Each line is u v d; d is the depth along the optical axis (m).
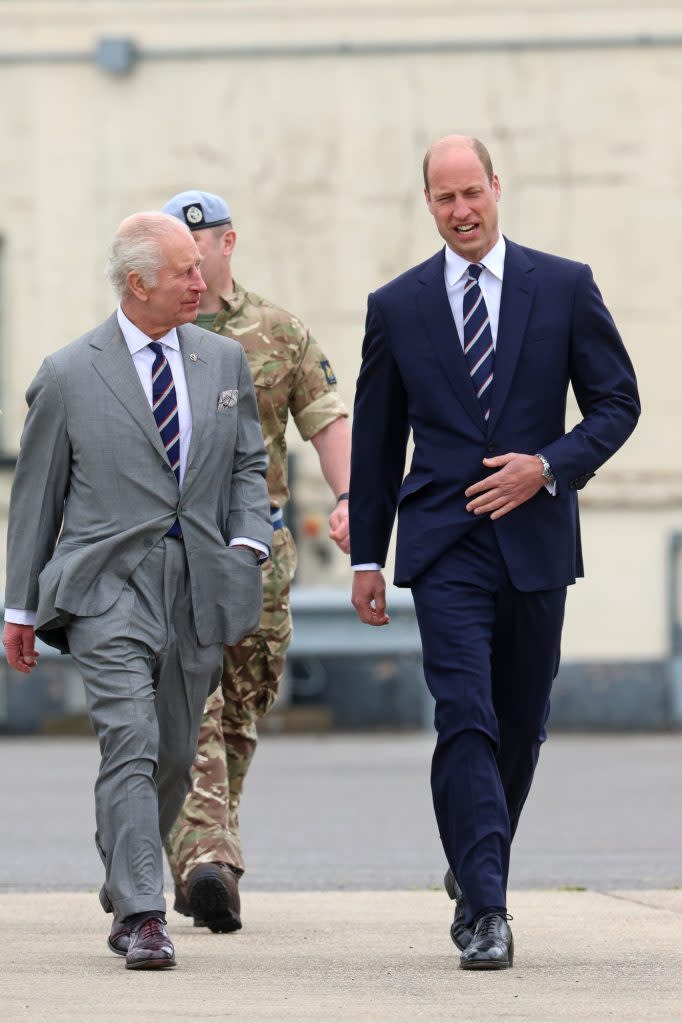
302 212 76.19
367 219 76.06
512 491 18.02
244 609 19.00
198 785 21.44
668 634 75.25
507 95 75.75
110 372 18.73
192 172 76.38
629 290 75.69
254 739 22.86
